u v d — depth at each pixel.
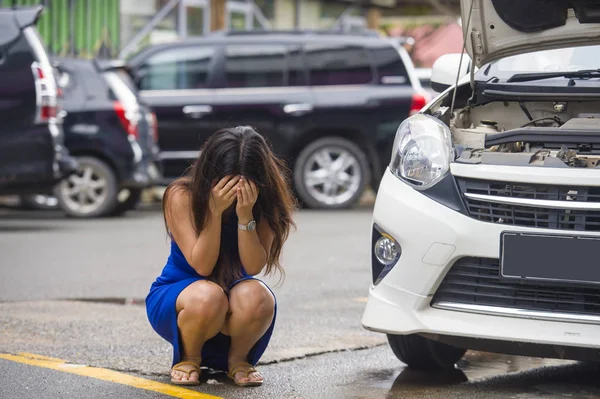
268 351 8.52
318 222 19.69
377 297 7.43
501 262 6.89
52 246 15.55
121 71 21.22
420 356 7.90
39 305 10.54
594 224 6.74
